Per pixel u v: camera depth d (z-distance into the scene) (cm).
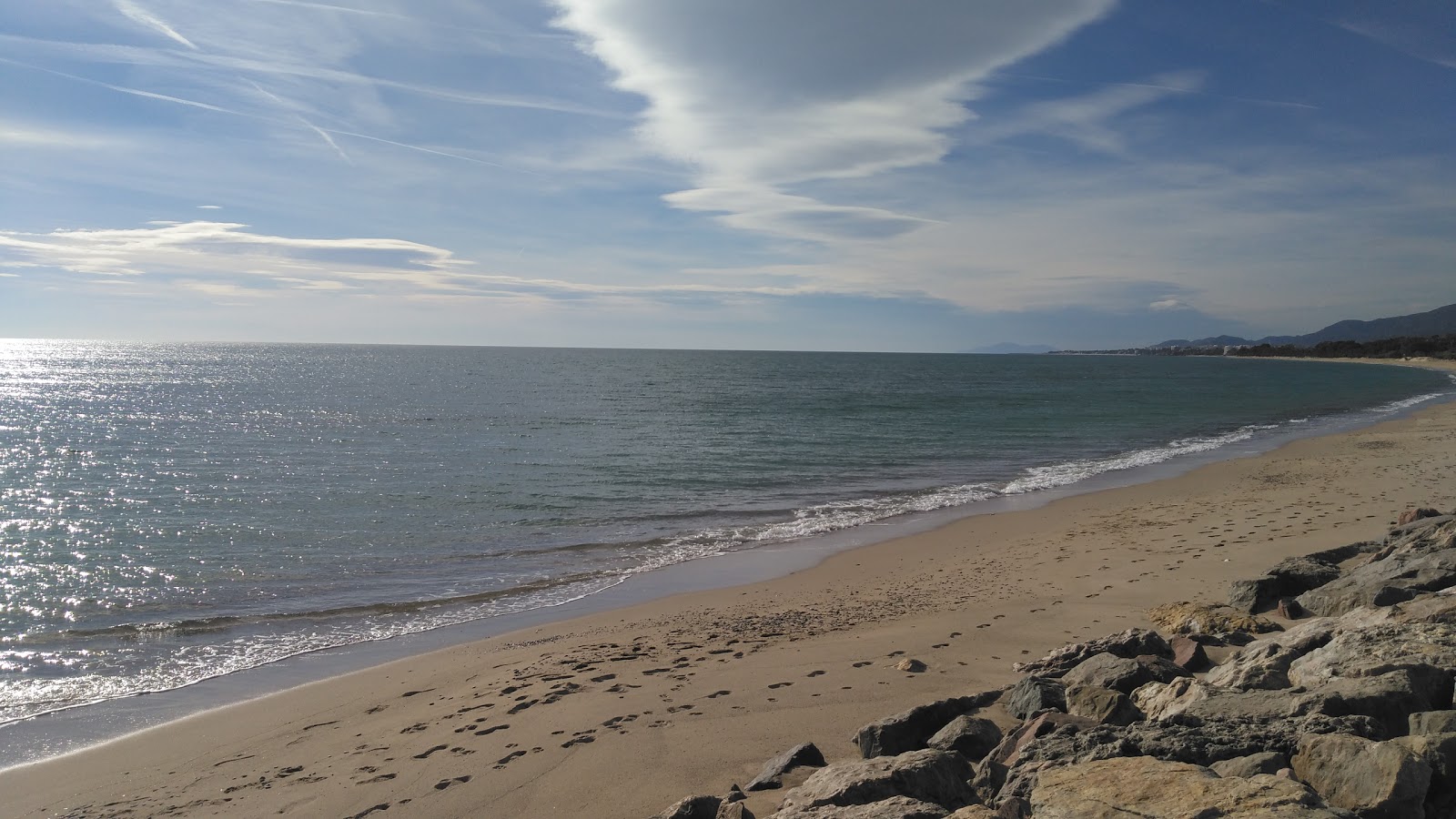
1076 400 6247
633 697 780
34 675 999
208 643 1121
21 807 659
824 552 1588
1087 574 1206
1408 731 429
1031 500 2125
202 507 2158
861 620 1048
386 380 9150
